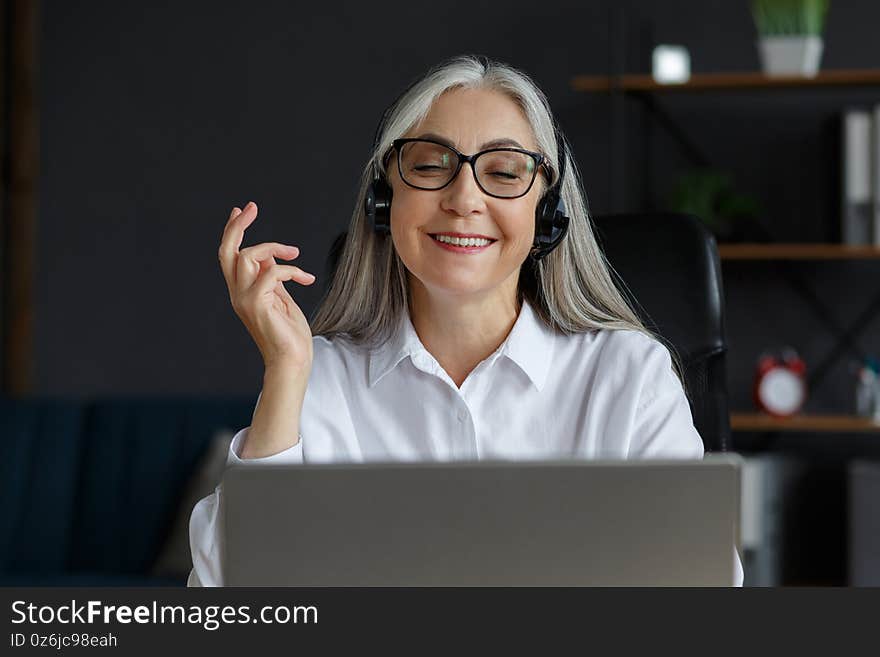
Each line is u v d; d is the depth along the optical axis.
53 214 4.50
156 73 4.45
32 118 4.50
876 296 4.02
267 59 4.38
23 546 3.90
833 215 4.05
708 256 1.69
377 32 4.31
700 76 4.01
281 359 1.25
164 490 3.87
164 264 4.44
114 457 3.94
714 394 1.66
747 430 4.09
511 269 1.35
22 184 4.49
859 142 3.72
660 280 1.68
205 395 4.42
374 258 1.52
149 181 4.45
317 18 4.35
